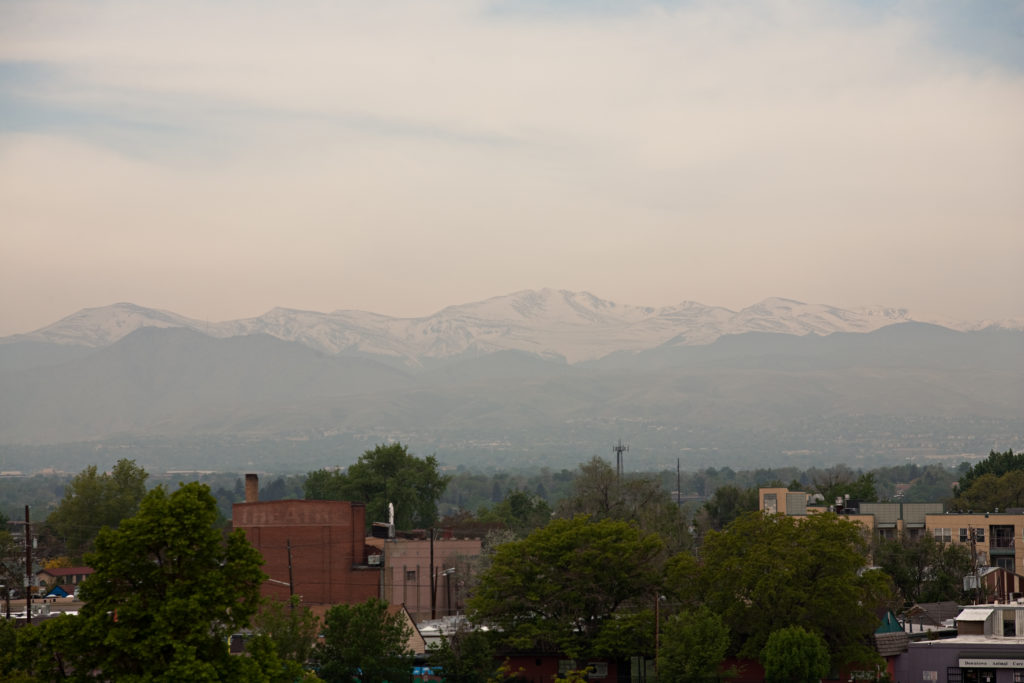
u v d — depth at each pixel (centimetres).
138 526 6894
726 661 11000
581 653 10981
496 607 11212
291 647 10019
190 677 6544
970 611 11631
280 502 14975
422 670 11231
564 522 11850
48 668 6850
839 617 10625
